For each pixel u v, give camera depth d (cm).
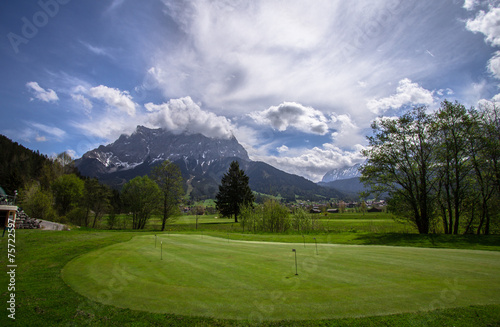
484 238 2136
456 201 2750
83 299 809
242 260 1297
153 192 5147
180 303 760
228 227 5762
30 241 1912
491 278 919
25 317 687
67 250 1595
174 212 5122
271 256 1405
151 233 3344
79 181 5441
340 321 635
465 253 1458
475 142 2672
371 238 2433
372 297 765
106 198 6053
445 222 2939
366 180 3183
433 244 2036
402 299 747
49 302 786
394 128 2991
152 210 5212
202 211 12294
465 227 2980
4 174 7225
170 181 5097
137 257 1404
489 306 695
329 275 984
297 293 807
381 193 3117
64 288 912
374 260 1251
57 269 1182
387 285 860
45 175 5662
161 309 726
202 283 922
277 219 4253
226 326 629
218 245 1912
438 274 976
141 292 851
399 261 1221
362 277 952
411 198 2938
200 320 660
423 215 2872
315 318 653
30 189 4444
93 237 2325
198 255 1453
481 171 2712
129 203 5522
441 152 2822
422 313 664
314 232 3362
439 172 2834
